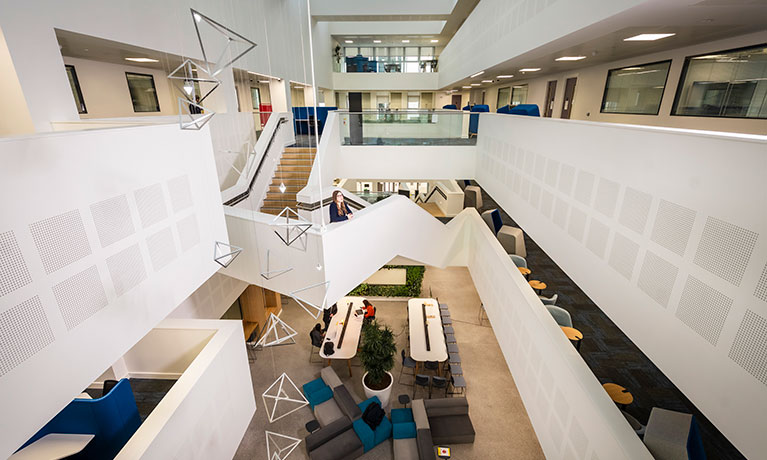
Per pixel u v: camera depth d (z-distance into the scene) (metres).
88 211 2.89
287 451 6.63
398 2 14.57
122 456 3.88
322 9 14.87
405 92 25.22
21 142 2.37
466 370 8.66
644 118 6.36
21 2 4.17
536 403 5.82
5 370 2.33
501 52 7.70
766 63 3.99
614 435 3.72
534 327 5.93
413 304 10.10
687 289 2.58
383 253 7.09
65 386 2.76
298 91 17.77
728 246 2.22
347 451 6.29
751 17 3.46
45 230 2.55
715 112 4.77
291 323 10.70
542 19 5.40
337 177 10.55
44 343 2.58
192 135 4.18
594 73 8.17
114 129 3.11
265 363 9.05
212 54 8.32
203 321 6.54
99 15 5.28
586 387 4.35
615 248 3.52
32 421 2.52
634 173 3.20
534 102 12.28
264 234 5.64
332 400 7.45
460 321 10.55
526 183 6.11
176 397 4.73
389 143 10.76
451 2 14.41
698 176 2.46
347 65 21.59
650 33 4.35
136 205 3.39
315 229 5.19
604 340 6.30
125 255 3.29
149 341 6.46
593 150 3.90
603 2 3.64
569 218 4.52
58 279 2.67
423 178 11.02
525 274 8.50
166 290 3.86
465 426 6.80
